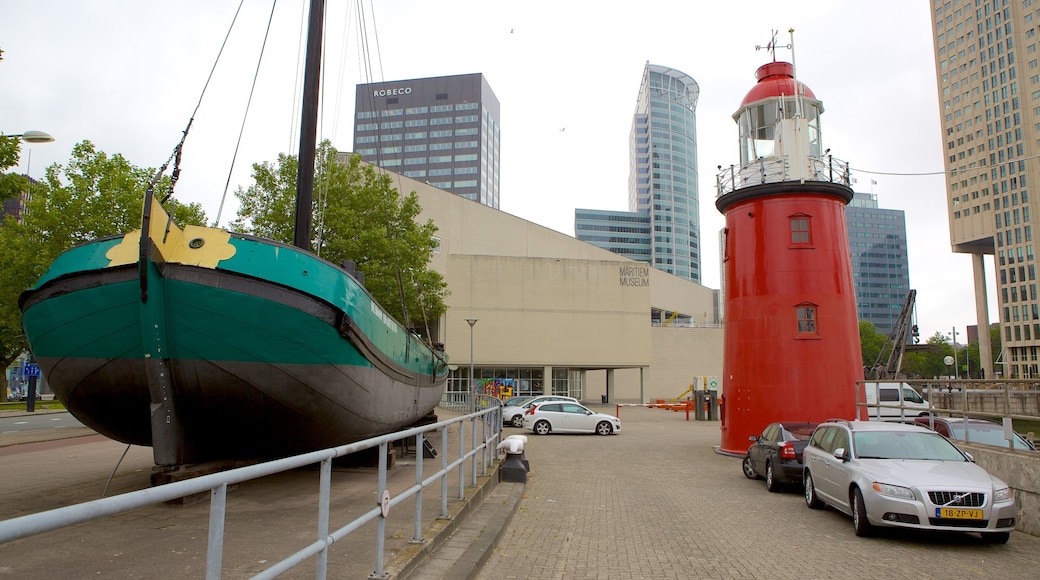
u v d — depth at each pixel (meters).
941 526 7.69
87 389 8.15
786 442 12.28
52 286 7.63
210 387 7.96
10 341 33.59
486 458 12.23
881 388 27.27
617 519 9.43
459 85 141.25
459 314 49.34
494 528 7.64
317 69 11.62
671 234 157.75
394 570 5.04
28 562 5.26
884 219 164.25
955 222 108.38
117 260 7.44
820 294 18.42
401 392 11.77
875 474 8.30
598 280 51.78
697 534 8.44
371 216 25.50
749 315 19.02
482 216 56.72
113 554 5.54
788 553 7.40
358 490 9.34
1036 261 94.56
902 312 33.28
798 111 19.62
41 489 8.91
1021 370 95.56
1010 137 100.25
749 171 20.16
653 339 66.12
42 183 22.12
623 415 40.12
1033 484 8.76
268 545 5.96
